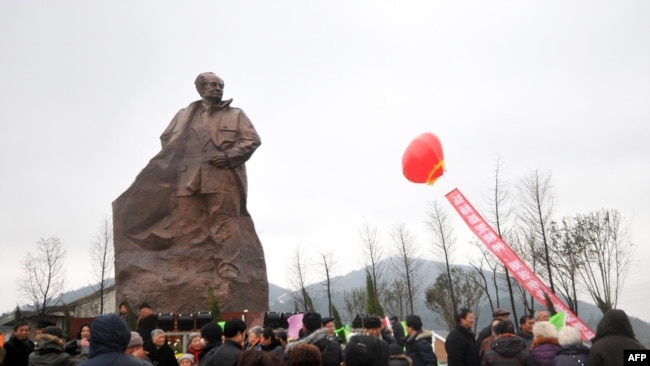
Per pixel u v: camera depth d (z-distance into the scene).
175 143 26.23
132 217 25.45
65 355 10.64
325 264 55.16
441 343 25.86
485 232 13.98
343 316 60.69
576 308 37.44
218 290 24.25
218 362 9.02
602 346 7.93
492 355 9.70
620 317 8.06
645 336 46.03
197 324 19.83
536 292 13.29
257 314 22.91
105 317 6.83
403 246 52.72
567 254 38.22
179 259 24.98
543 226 40.25
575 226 38.31
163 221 25.70
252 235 27.06
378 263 54.59
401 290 51.94
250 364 7.17
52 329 10.80
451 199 14.48
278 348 10.39
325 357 10.08
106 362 6.54
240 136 26.50
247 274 25.88
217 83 27.02
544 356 9.16
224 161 25.67
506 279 43.44
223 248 25.09
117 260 25.11
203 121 26.73
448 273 46.62
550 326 9.48
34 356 10.52
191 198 25.66
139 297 24.11
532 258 40.56
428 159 14.75
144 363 6.85
